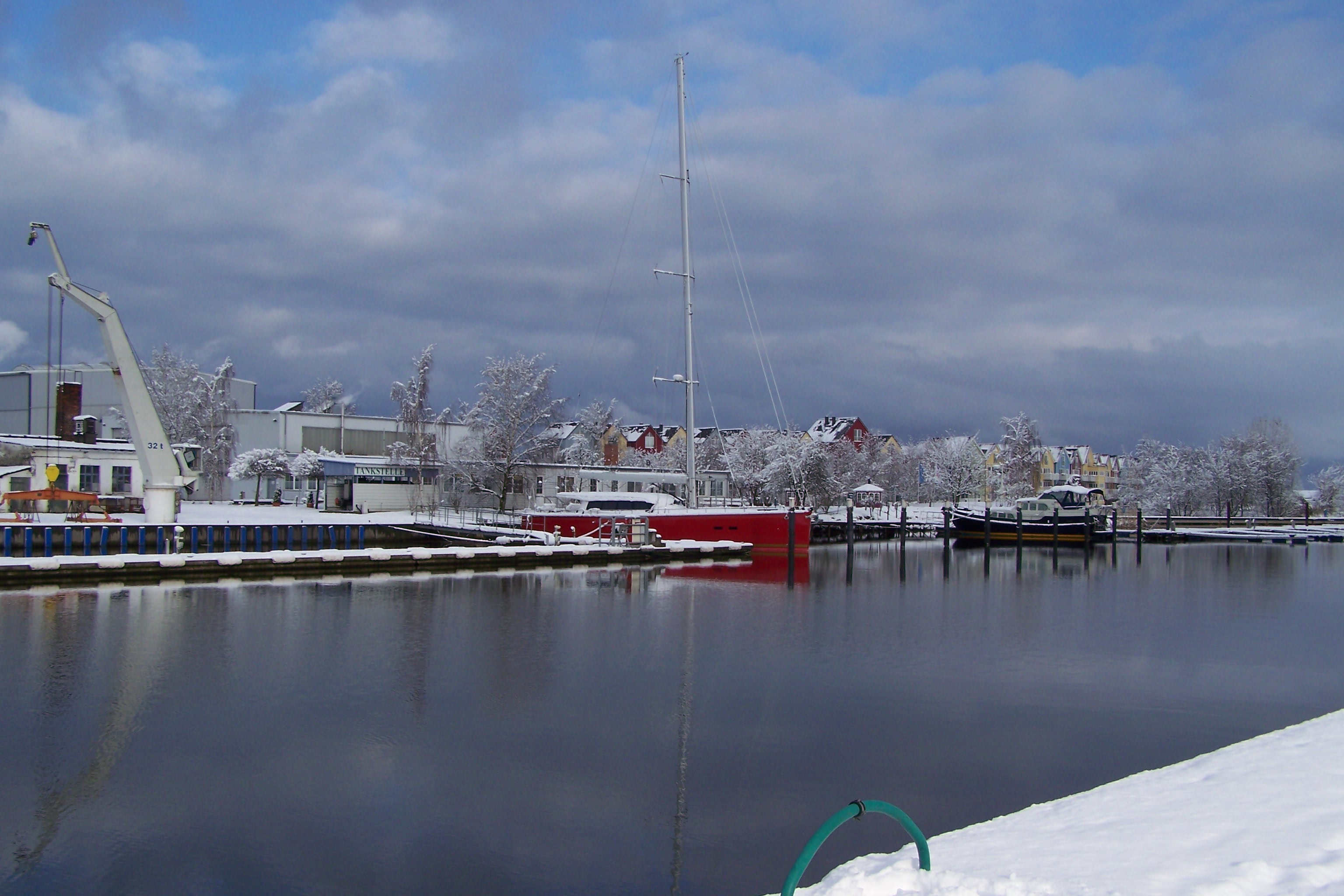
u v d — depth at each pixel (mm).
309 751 16828
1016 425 114062
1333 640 29344
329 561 42625
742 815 14062
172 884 11797
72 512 52656
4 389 86250
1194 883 6582
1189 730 18719
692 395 55719
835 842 13070
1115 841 7918
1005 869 7266
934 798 14773
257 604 33656
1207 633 30656
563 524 56219
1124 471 134625
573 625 30484
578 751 17000
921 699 21047
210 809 14133
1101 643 28500
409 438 74000
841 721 19141
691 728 18516
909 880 6754
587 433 94938
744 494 92500
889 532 83062
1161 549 74562
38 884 11773
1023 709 20188
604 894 11633
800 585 43250
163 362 77938
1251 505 106625
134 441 45125
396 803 14422
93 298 43688
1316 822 8008
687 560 51781
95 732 17766
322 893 11594
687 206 55344
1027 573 52250
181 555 40969
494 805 14398
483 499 70812
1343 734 11727
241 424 84000
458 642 27141
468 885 11852
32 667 22953
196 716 18906
